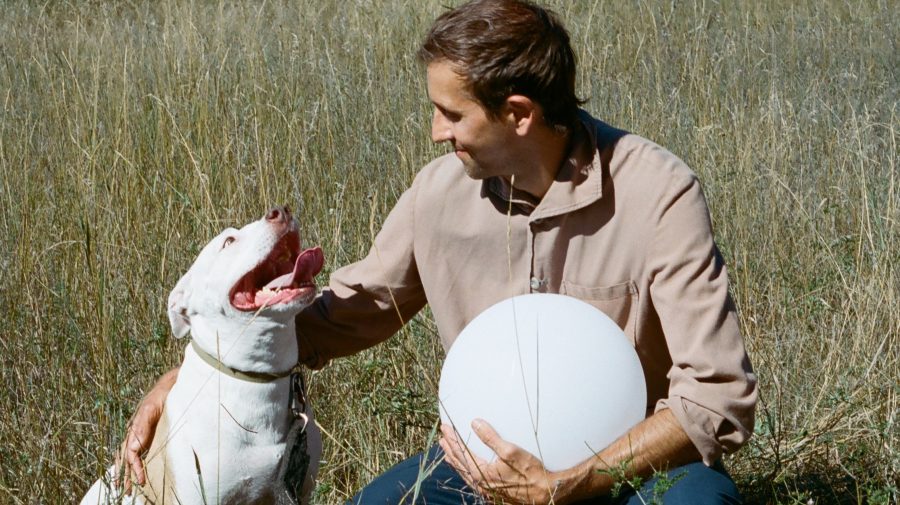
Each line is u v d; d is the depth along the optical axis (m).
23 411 3.55
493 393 2.44
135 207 4.36
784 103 6.25
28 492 3.17
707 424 2.50
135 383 3.59
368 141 5.45
